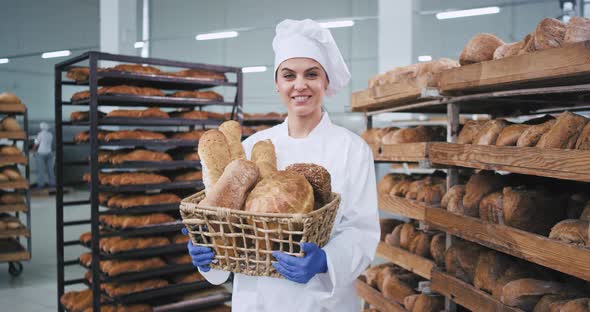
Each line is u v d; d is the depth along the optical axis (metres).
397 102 2.95
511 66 1.81
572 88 1.65
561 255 1.54
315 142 1.71
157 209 3.58
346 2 12.47
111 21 8.22
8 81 14.76
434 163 2.39
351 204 1.67
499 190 2.07
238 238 1.24
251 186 1.30
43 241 7.09
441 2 11.22
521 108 2.85
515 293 1.81
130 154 3.61
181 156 3.92
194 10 13.95
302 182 1.30
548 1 10.42
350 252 1.44
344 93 12.70
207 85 3.99
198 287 3.74
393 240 3.02
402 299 2.77
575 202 1.86
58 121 3.71
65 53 14.95
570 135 1.68
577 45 1.52
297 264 1.19
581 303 1.61
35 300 4.40
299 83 1.59
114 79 3.64
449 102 2.38
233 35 13.25
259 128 5.99
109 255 3.36
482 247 2.24
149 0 14.24
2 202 5.23
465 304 2.10
